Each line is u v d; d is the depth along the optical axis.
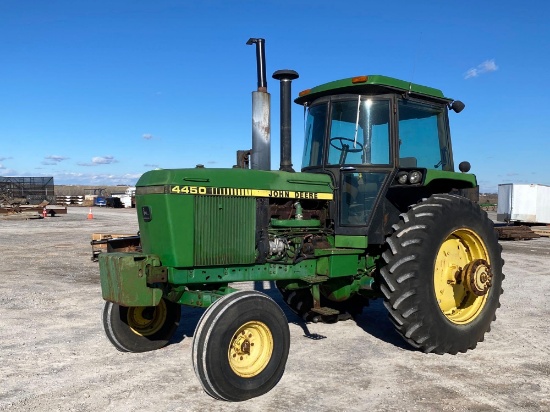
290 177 5.37
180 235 4.57
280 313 4.52
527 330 6.38
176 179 4.56
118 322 5.29
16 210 31.34
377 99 5.71
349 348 5.63
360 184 5.70
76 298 8.13
